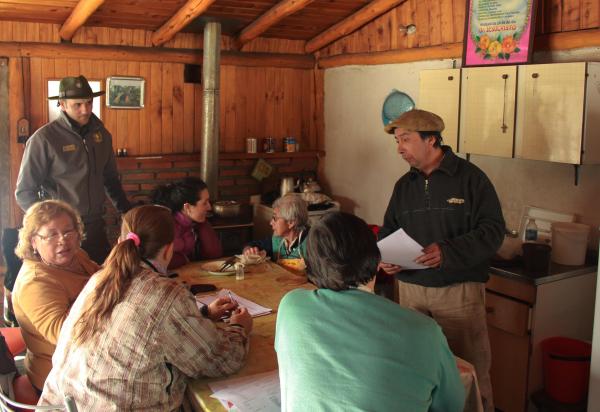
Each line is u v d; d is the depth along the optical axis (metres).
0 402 1.95
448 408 1.57
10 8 4.21
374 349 1.44
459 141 3.82
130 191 5.09
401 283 2.96
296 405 1.46
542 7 3.62
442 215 2.77
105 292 1.86
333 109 5.65
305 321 1.53
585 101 3.16
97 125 3.71
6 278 2.99
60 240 2.27
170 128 5.19
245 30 5.05
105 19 4.64
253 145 5.49
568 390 3.15
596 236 3.46
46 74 4.68
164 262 2.10
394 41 4.83
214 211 5.07
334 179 5.71
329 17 5.08
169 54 5.04
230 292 2.83
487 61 3.80
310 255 1.60
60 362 1.88
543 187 3.73
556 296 3.26
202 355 1.90
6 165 4.66
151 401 1.85
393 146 4.98
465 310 2.76
